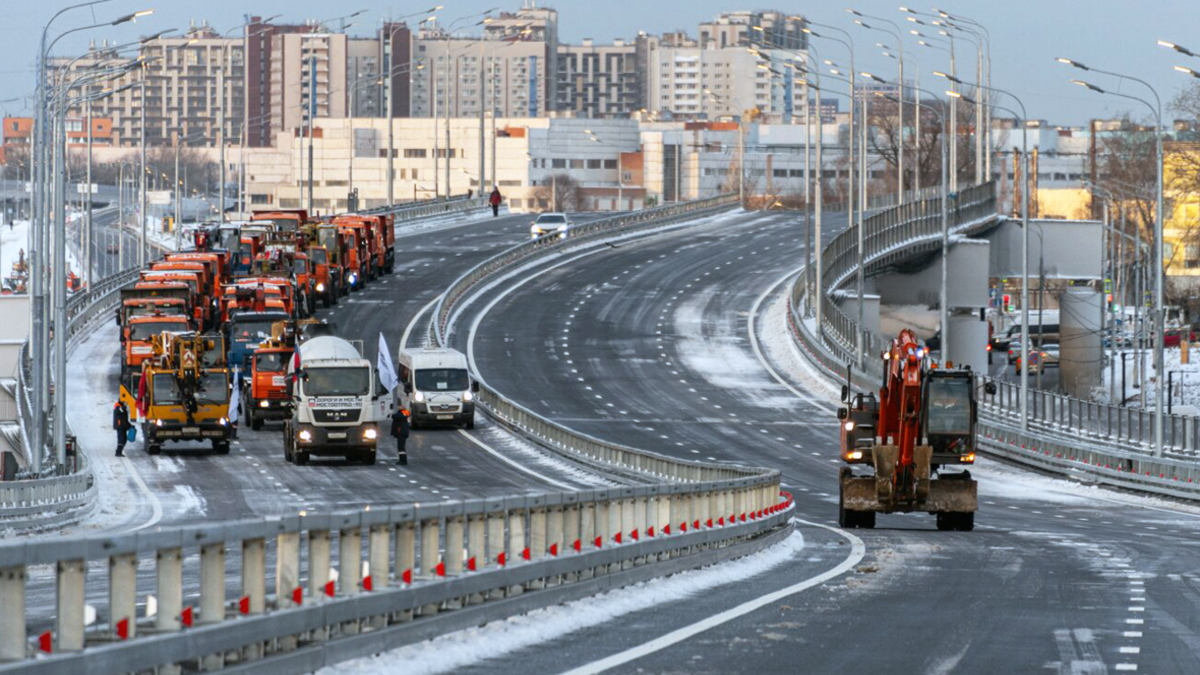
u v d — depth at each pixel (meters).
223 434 178.12
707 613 61.84
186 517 126.94
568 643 53.22
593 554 64.69
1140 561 89.50
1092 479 173.75
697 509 84.06
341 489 148.38
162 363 177.62
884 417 112.50
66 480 130.88
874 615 62.34
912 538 105.88
